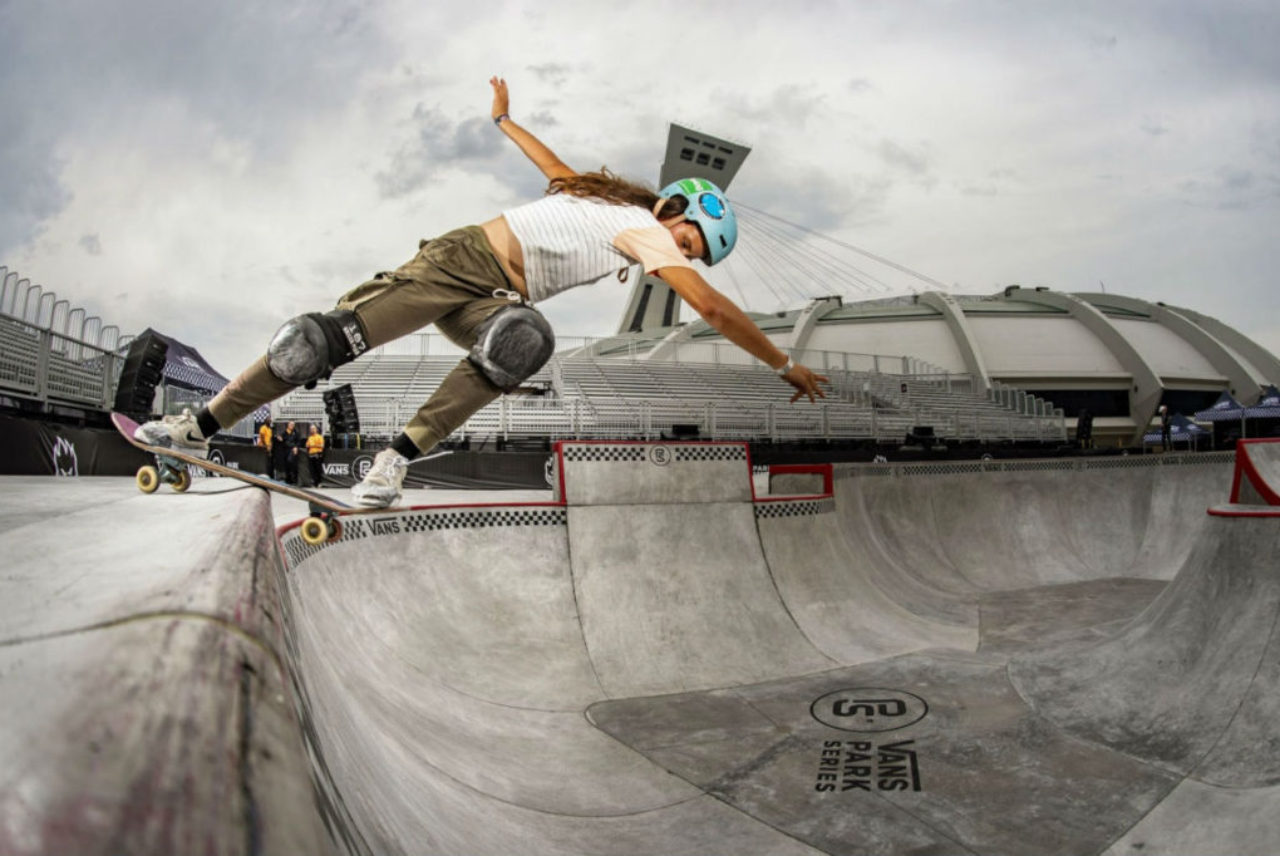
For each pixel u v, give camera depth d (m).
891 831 3.40
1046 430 33.19
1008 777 3.95
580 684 5.34
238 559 1.00
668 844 3.25
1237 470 7.07
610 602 6.30
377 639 4.90
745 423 24.06
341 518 5.35
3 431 9.65
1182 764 3.91
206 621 0.67
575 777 3.94
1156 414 56.19
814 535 8.05
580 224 2.58
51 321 12.87
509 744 4.26
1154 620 5.35
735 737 4.54
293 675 0.84
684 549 6.95
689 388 27.42
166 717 0.47
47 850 0.28
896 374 36.12
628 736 4.54
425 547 6.05
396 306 2.57
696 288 2.44
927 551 11.17
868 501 11.08
